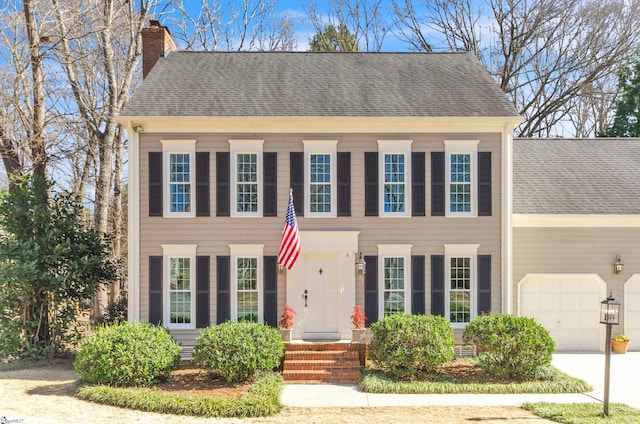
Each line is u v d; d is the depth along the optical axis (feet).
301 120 58.90
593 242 63.62
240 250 59.41
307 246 59.36
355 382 51.03
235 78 65.57
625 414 39.96
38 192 60.75
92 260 59.67
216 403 41.06
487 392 47.09
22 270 55.62
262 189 59.72
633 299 64.03
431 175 60.23
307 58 70.44
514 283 63.05
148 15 91.50
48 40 73.92
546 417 39.73
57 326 60.44
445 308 59.72
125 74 85.81
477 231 60.18
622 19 105.29
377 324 52.26
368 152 60.08
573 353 62.75
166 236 59.26
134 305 58.29
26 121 73.77
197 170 59.52
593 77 108.88
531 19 109.29
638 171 69.36
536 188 66.08
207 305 59.16
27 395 44.45
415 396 46.32
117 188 95.91
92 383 46.34
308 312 59.57
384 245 59.62
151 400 41.42
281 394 46.34
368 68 68.59
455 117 59.06
